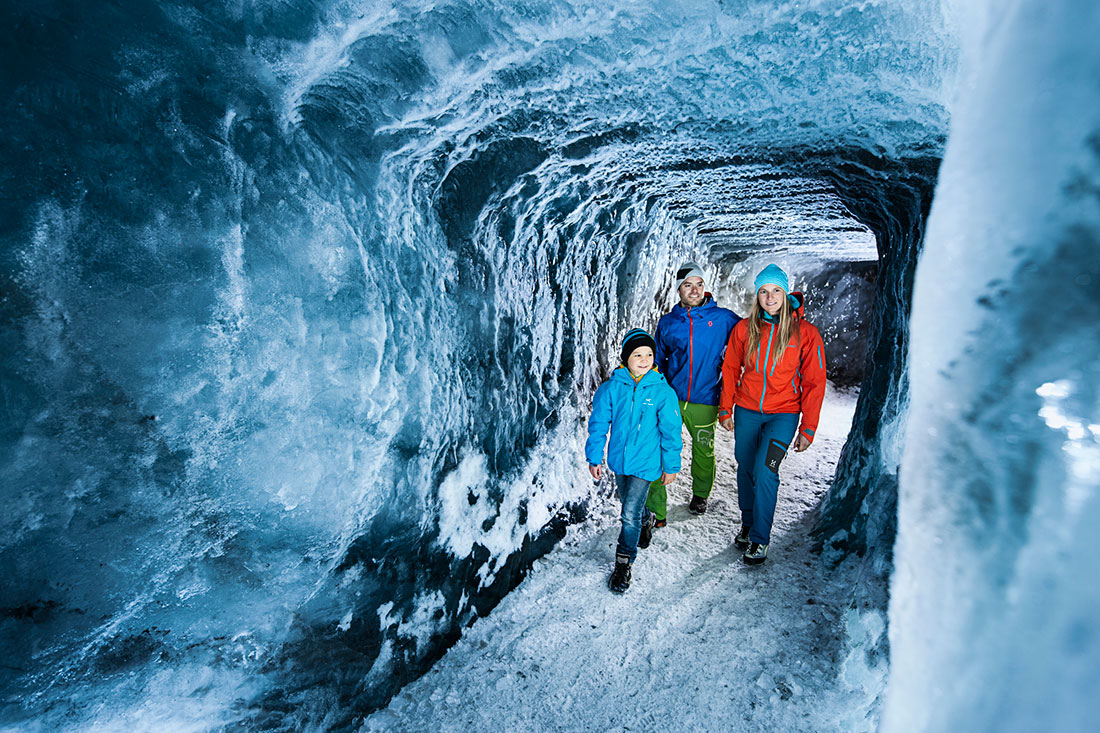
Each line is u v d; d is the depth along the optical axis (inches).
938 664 23.4
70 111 50.6
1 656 48.7
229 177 63.4
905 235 129.9
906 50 70.9
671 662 95.6
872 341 156.2
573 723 84.0
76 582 52.5
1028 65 21.9
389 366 87.0
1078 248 20.0
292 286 70.7
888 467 119.5
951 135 26.0
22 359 48.2
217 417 61.9
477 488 113.3
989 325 22.8
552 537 137.8
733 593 114.6
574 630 104.8
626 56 75.6
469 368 112.4
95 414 52.4
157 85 56.5
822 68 77.3
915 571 25.5
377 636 86.4
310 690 75.4
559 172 122.1
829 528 135.0
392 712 85.4
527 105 89.7
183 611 61.3
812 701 84.5
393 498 88.8
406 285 92.4
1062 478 19.5
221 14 59.4
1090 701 17.5
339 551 78.4
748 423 123.9
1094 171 19.5
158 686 59.8
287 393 69.6
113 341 53.4
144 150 55.7
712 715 84.0
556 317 152.3
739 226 237.1
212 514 62.4
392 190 87.4
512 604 114.1
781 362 117.0
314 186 73.9
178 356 58.2
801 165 123.5
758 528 122.1
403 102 77.9
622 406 114.1
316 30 64.7
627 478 115.3
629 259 195.2
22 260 47.8
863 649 88.3
